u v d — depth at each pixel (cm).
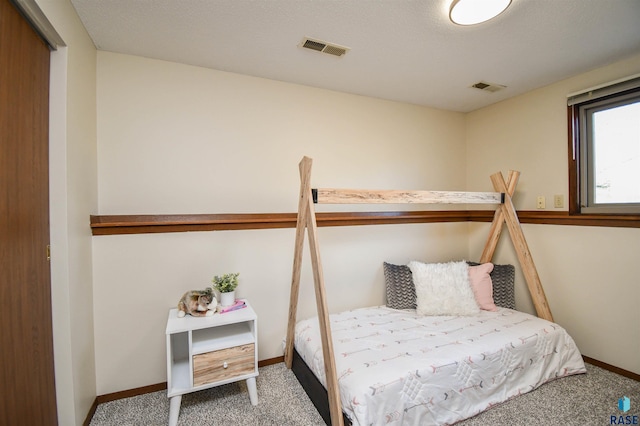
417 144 301
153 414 176
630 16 158
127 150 197
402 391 151
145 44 186
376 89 260
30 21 121
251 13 157
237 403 184
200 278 213
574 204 235
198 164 215
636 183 208
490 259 273
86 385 167
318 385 176
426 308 238
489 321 221
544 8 152
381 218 278
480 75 233
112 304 190
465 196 238
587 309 227
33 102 124
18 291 114
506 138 286
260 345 231
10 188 109
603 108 222
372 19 162
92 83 181
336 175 264
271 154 238
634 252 202
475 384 171
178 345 205
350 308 267
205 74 218
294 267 205
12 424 109
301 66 217
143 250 197
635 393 188
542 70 224
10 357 108
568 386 196
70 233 146
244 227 225
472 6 148
